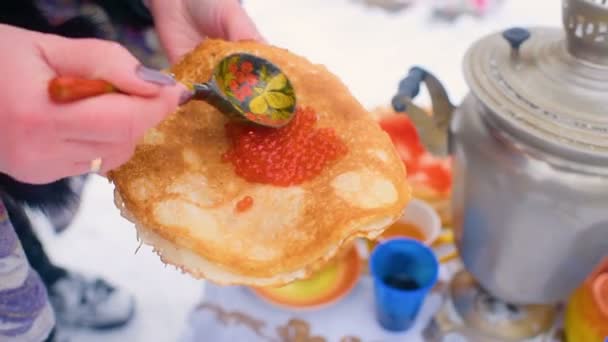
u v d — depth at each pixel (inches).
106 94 21.7
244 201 24.6
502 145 27.4
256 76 26.0
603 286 30.0
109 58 21.8
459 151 29.3
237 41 28.6
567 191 26.3
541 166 26.5
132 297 34.4
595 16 25.4
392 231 34.5
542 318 32.0
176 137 25.8
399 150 36.3
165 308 33.9
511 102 26.7
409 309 30.6
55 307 33.6
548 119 26.0
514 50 28.1
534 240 27.8
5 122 21.3
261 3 59.7
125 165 25.0
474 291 32.9
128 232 37.9
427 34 54.2
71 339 32.7
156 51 33.4
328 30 55.2
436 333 31.9
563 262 28.2
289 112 25.7
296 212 24.5
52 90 21.1
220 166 25.4
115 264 36.0
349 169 25.1
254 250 24.0
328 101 26.8
